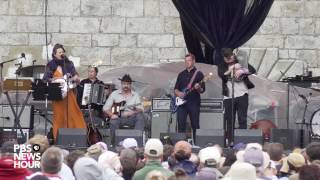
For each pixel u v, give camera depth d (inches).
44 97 1482.5
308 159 982.4
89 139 1521.9
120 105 1617.9
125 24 2169.0
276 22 2166.6
